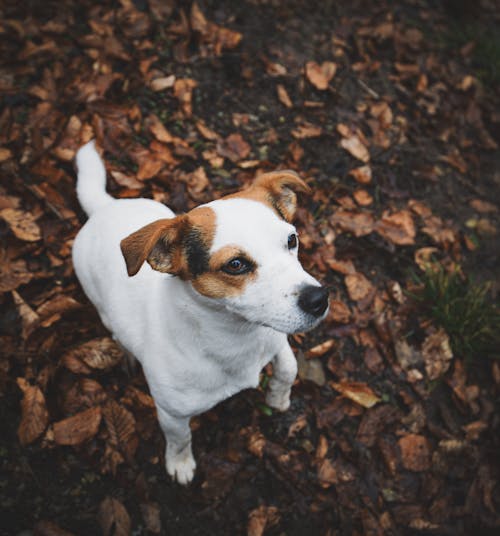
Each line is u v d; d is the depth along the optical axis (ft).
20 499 2.45
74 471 2.54
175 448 2.49
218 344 2.08
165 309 2.09
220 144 3.48
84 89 3.41
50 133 3.24
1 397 2.60
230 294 1.90
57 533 2.39
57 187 3.10
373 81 4.17
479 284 3.50
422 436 2.89
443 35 4.78
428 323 3.19
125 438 2.60
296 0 4.33
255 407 2.81
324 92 3.95
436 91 4.31
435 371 3.07
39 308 2.79
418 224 3.59
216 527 2.55
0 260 2.83
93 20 3.68
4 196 2.99
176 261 1.94
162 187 3.25
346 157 3.69
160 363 2.15
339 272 3.22
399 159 3.84
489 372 3.18
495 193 4.03
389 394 2.99
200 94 3.67
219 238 1.87
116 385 2.76
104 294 2.40
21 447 2.53
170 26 3.84
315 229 3.30
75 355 2.72
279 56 4.00
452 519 2.74
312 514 2.63
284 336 2.35
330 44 4.21
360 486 2.72
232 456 2.68
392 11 4.74
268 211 1.94
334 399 2.90
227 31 3.92
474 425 2.97
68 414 2.62
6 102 3.26
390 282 3.28
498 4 5.32
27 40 3.47
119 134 3.34
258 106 3.75
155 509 2.53
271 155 3.57
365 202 3.54
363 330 3.10
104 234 2.41
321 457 2.75
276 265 1.87
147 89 3.56
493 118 4.40
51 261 2.92
